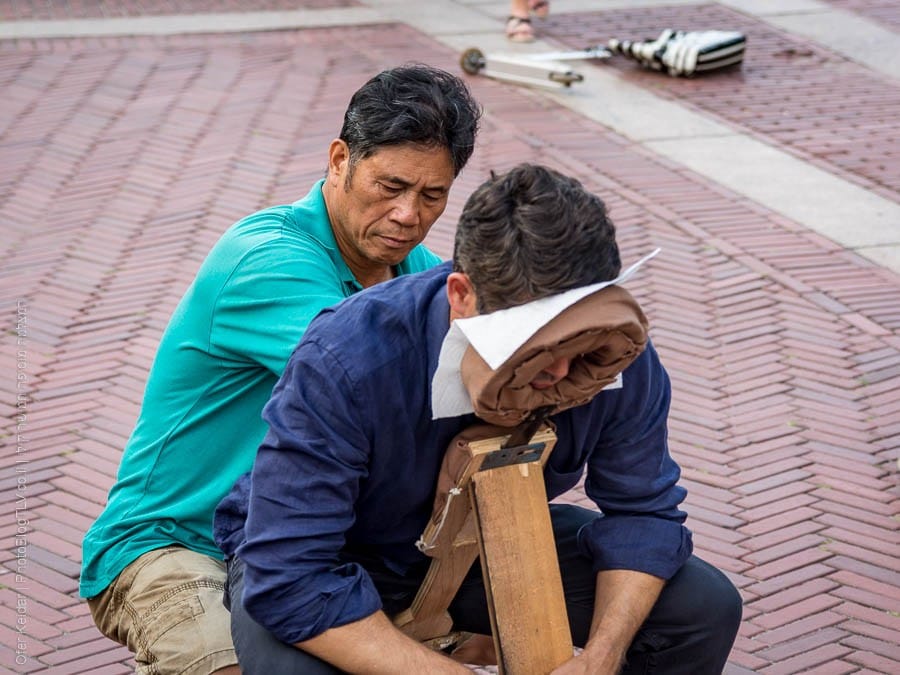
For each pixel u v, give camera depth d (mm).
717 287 5383
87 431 4270
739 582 3506
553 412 1959
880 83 8367
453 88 2389
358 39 9125
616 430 2174
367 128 2367
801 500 3912
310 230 2508
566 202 1760
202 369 2414
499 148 6895
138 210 6121
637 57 8477
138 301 5211
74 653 3178
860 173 6730
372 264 2598
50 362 4730
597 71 8477
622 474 2213
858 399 4539
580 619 2375
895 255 5754
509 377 1804
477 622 2391
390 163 2365
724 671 3123
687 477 4020
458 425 2025
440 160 2377
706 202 6293
